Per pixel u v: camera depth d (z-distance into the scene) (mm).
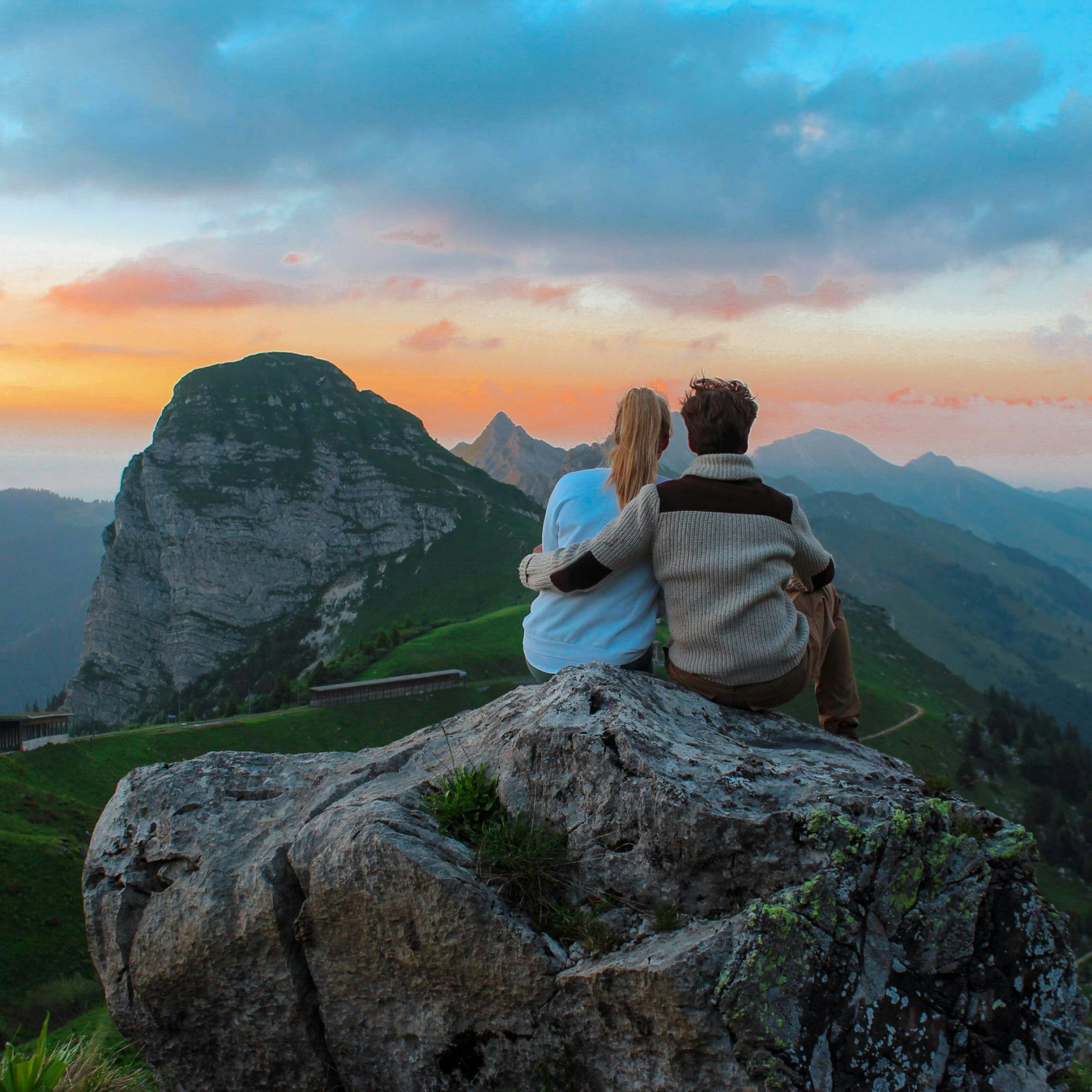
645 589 6125
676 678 6008
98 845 6027
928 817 4645
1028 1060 4340
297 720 139500
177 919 5414
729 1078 3994
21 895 53469
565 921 4613
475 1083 4641
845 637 6547
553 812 5016
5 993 44438
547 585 6195
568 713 5270
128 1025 5602
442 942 4625
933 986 4398
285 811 5922
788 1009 4062
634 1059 4184
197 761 6477
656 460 6164
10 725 108938
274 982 5156
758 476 5926
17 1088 4914
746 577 5570
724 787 4770
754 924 4180
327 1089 5113
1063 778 172500
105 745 118062
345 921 4918
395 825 4941
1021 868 4637
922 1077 4180
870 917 4387
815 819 4465
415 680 156750
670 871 4586
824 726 6668
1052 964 4473
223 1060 5398
